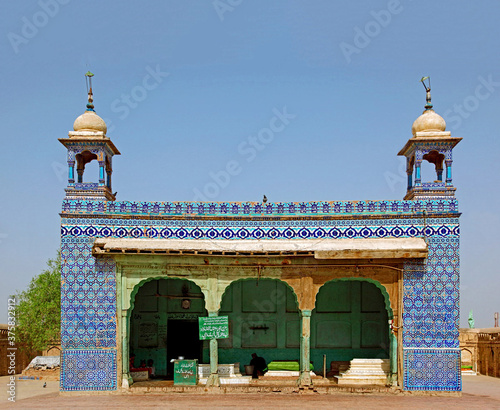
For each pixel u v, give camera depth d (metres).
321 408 10.40
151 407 10.55
